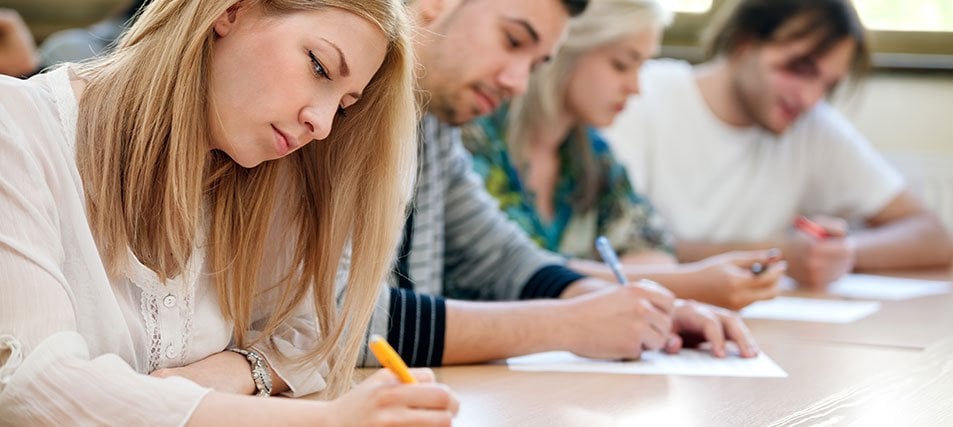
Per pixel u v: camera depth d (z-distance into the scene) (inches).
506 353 56.7
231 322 47.5
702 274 77.8
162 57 42.4
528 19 68.8
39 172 39.6
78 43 103.1
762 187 111.5
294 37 41.1
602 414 45.8
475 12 68.9
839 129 115.2
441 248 72.5
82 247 41.1
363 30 41.9
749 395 50.7
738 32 108.7
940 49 134.5
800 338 68.2
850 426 45.3
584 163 93.7
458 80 69.6
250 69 41.4
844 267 96.6
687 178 110.3
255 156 42.5
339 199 48.0
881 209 114.5
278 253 49.6
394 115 47.1
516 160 91.8
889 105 135.6
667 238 96.0
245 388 46.2
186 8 42.1
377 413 34.0
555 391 50.1
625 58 90.9
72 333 37.0
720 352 60.8
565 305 59.0
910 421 46.5
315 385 49.3
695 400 49.2
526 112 91.7
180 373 44.3
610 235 94.0
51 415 34.7
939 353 63.3
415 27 50.3
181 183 42.4
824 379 55.1
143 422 34.6
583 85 91.2
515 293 73.0
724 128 111.0
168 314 44.6
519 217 83.9
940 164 133.1
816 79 106.3
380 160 47.6
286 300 49.6
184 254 44.5
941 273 106.8
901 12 135.6
